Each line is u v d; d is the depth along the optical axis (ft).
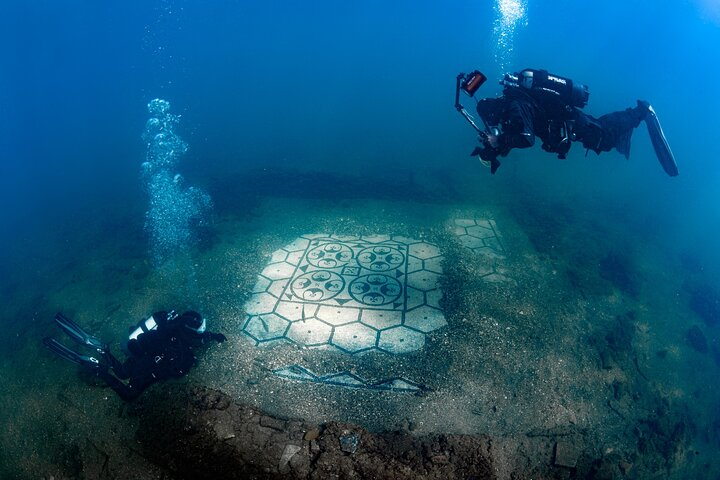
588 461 15.28
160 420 15.90
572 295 23.95
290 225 31.81
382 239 29.37
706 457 17.01
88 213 38.93
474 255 27.32
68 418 16.76
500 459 15.05
